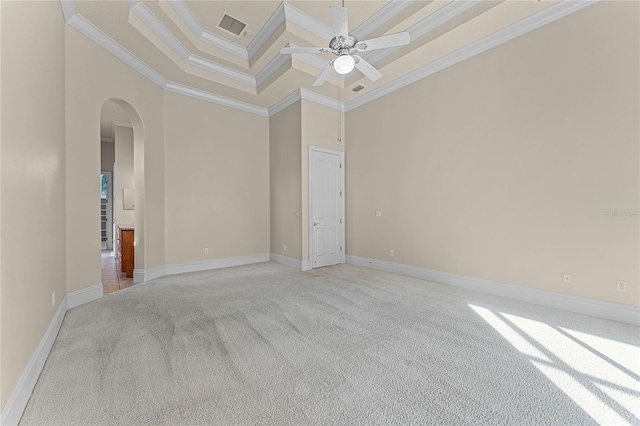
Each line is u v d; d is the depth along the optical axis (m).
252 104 5.48
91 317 2.69
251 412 1.43
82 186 3.06
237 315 2.75
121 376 1.74
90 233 3.17
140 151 4.02
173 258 4.55
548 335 2.30
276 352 2.04
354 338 2.26
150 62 3.87
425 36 3.47
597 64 2.66
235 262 5.30
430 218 4.09
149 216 4.12
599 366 1.85
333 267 5.09
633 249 2.50
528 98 3.10
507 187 3.28
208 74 4.42
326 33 3.68
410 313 2.80
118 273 4.75
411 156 4.34
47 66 2.15
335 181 5.39
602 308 2.66
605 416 1.41
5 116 1.33
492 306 2.99
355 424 1.35
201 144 4.86
